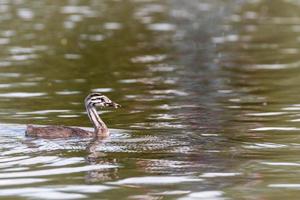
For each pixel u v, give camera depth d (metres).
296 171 21.23
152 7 71.25
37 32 53.69
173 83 36.50
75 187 19.86
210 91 34.56
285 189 19.70
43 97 32.75
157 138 25.12
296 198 18.92
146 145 24.12
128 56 44.44
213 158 22.66
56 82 36.28
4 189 19.77
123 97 33.06
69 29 55.38
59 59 42.94
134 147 23.91
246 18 63.94
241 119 28.48
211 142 24.69
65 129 25.34
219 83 36.56
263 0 76.25
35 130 25.30
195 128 26.88
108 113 29.80
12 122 27.80
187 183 20.19
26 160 22.30
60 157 22.69
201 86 35.69
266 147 24.06
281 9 69.50
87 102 26.36
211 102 31.97
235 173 21.03
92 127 27.22
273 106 31.02
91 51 46.03
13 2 72.75
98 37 51.88
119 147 23.89
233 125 27.41
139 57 44.22
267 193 19.39
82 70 39.69
